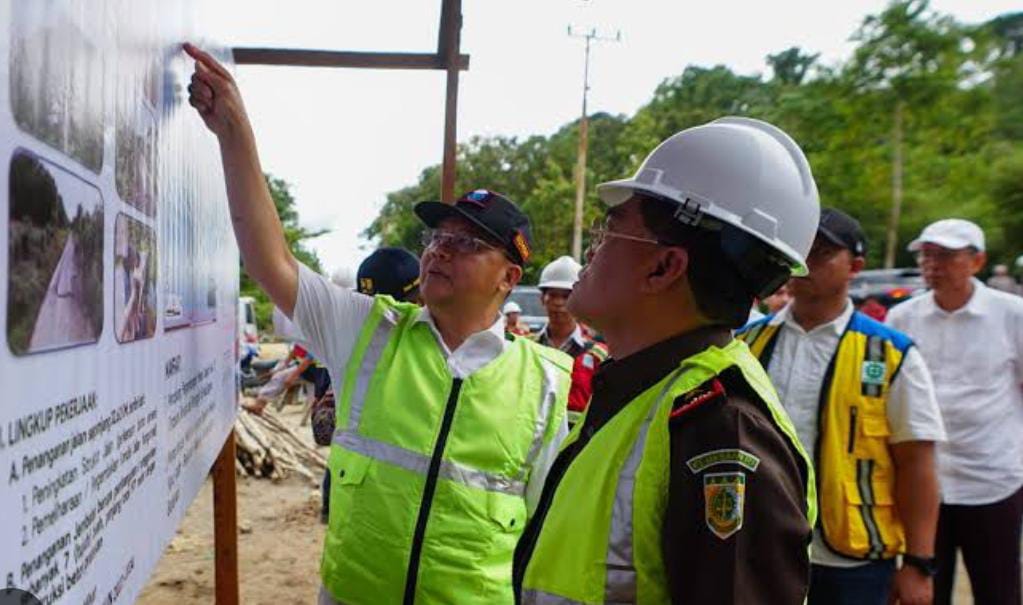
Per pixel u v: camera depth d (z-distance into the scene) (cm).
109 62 107
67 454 87
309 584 483
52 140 84
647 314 131
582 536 119
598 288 133
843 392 234
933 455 233
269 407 1256
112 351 107
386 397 207
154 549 135
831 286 239
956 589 446
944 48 2989
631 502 115
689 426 113
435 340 218
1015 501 318
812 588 236
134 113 122
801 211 132
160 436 141
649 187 128
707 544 104
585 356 352
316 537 575
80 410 92
